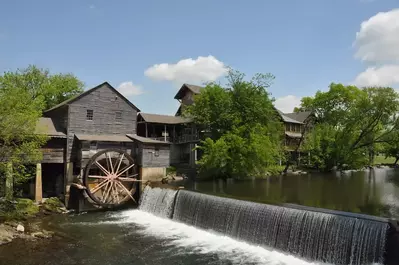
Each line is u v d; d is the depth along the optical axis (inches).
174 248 628.4
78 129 1015.0
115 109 1099.3
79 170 1010.1
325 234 539.5
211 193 800.9
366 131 1891.0
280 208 613.6
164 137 1653.5
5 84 1520.7
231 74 1491.1
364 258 489.4
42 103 1397.6
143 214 922.1
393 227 469.7
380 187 1176.8
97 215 909.2
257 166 1368.1
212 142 1318.9
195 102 1507.1
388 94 1784.0
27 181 1013.8
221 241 666.2
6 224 754.8
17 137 815.7
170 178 1289.4
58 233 729.6
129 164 1046.4
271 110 1520.7
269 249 609.6
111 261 565.9
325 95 2496.3
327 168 1924.2
